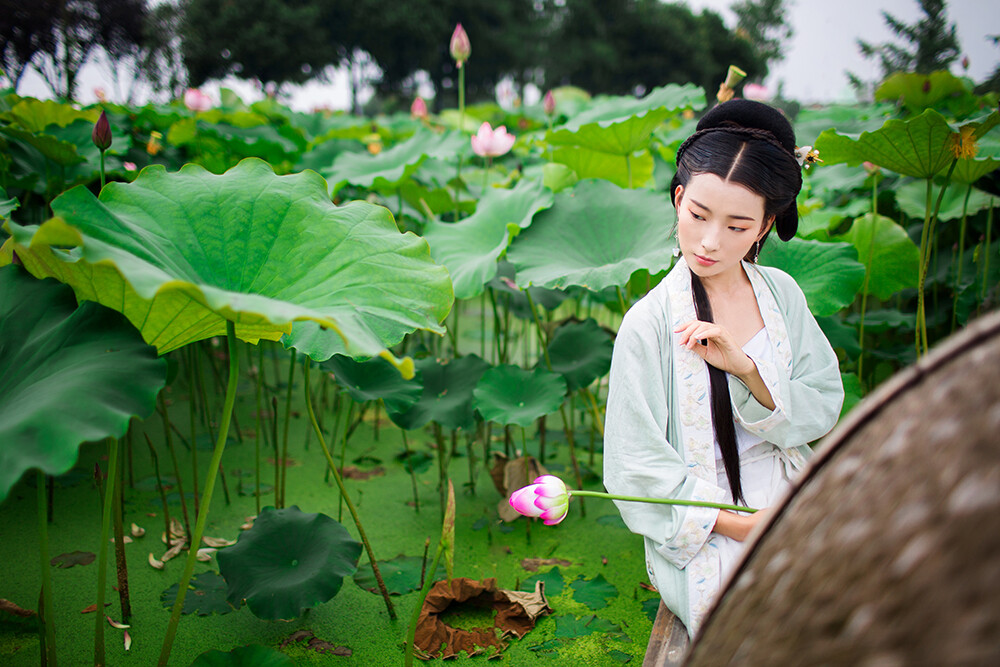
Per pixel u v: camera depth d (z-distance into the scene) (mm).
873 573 444
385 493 2232
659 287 1290
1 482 792
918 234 2723
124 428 888
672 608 1160
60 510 1983
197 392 3020
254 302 942
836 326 2125
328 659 1429
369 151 3715
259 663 1289
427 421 1952
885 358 2293
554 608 1618
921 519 431
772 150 1095
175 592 1622
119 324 1041
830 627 455
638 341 1238
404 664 1423
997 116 1503
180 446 2500
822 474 577
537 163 4082
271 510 1647
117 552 1480
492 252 1950
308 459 2480
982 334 495
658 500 1156
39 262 1076
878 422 543
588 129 2215
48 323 1069
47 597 1159
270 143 3070
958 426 446
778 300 1316
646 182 2766
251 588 1413
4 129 2170
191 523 1966
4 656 1368
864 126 2641
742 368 1184
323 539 1549
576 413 3012
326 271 1241
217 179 1315
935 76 2695
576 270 1755
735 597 588
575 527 2023
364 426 2834
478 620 1582
